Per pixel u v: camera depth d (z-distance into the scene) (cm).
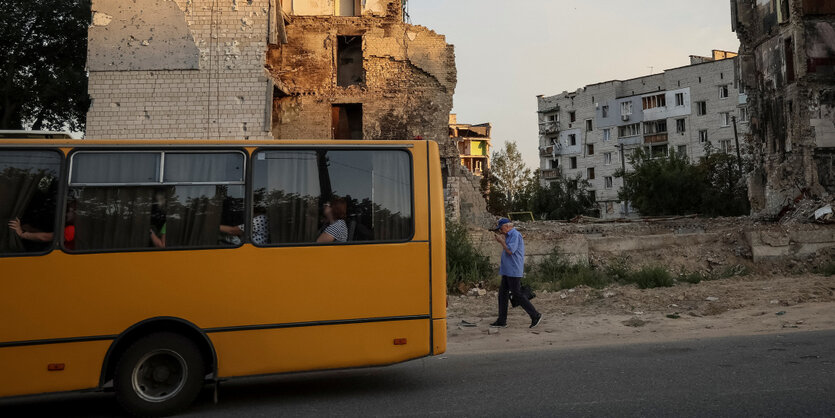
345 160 608
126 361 532
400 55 2234
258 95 1902
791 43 2161
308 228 588
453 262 1479
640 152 4684
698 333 884
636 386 578
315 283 577
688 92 6444
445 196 2216
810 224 1747
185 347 542
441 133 2223
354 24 2233
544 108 8019
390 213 606
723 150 5844
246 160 586
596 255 1673
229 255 565
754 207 2406
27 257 532
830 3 2136
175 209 567
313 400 595
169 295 548
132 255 548
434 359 791
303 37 2219
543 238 1641
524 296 985
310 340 570
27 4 2339
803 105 2111
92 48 1898
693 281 1409
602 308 1127
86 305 534
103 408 620
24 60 2422
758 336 828
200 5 1925
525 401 540
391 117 2212
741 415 472
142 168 569
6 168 547
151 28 1911
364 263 590
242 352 556
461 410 521
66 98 2414
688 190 4309
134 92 1892
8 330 521
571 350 800
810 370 614
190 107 1895
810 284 1267
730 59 6103
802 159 2094
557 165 7981
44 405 648
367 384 662
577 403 524
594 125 7388
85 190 555
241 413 548
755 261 1620
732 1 2481
